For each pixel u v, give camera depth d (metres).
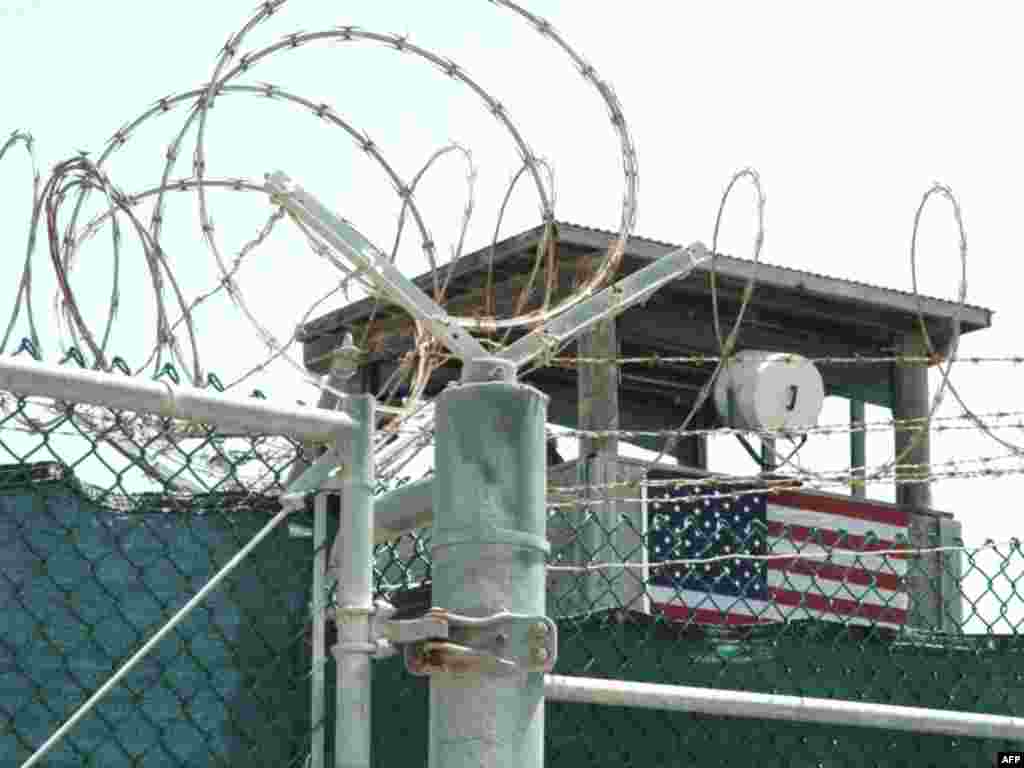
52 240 5.48
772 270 14.90
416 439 5.00
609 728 5.39
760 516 12.73
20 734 4.31
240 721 4.44
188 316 5.12
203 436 4.37
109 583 4.42
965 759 5.86
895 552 5.68
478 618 3.83
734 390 13.83
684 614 10.11
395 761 4.92
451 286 13.38
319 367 12.90
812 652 5.71
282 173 4.52
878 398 16.14
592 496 11.93
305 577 4.52
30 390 3.76
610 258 5.48
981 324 15.94
